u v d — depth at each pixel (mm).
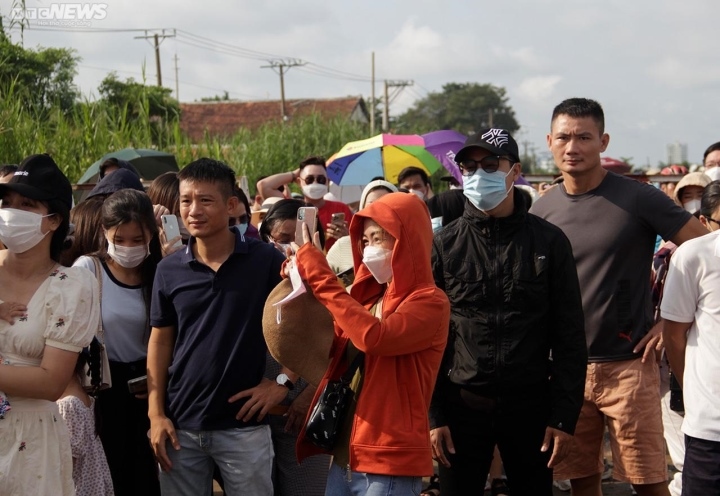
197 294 3799
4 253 3469
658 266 5586
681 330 3797
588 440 4516
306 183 8180
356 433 3279
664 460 4383
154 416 3822
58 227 3477
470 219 4016
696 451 3676
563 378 3885
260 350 3838
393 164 10844
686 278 3729
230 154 17516
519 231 3949
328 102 50188
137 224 4055
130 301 4215
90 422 3854
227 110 49469
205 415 3732
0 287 3410
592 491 4586
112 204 4070
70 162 10820
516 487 4066
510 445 4016
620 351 4371
